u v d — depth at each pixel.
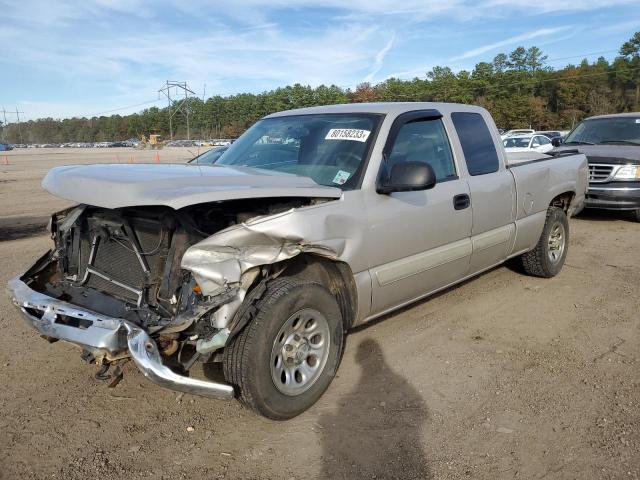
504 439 3.17
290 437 3.21
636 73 96.00
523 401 3.58
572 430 3.25
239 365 3.08
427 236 4.25
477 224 4.79
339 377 3.93
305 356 3.39
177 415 3.45
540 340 4.56
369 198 3.78
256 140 4.70
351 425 3.33
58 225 3.93
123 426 3.32
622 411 3.44
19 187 18.94
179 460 3.00
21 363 4.12
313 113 4.69
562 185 6.11
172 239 3.20
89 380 3.88
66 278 3.76
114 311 3.24
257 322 3.08
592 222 9.91
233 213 3.41
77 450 3.08
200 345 3.03
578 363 4.13
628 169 9.24
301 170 4.07
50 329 3.14
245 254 3.05
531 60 106.56
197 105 129.50
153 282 3.21
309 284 3.31
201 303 3.00
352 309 3.83
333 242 3.47
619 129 10.63
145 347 2.83
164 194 2.88
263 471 2.92
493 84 96.19
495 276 6.35
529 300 5.53
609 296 5.66
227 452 3.07
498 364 4.12
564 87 95.56
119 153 61.03
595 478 2.83
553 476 2.85
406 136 4.25
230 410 3.51
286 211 3.28
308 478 2.86
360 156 3.92
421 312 5.18
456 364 4.12
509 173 5.23
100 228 3.48
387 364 4.12
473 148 4.91
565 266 6.82
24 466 2.94
